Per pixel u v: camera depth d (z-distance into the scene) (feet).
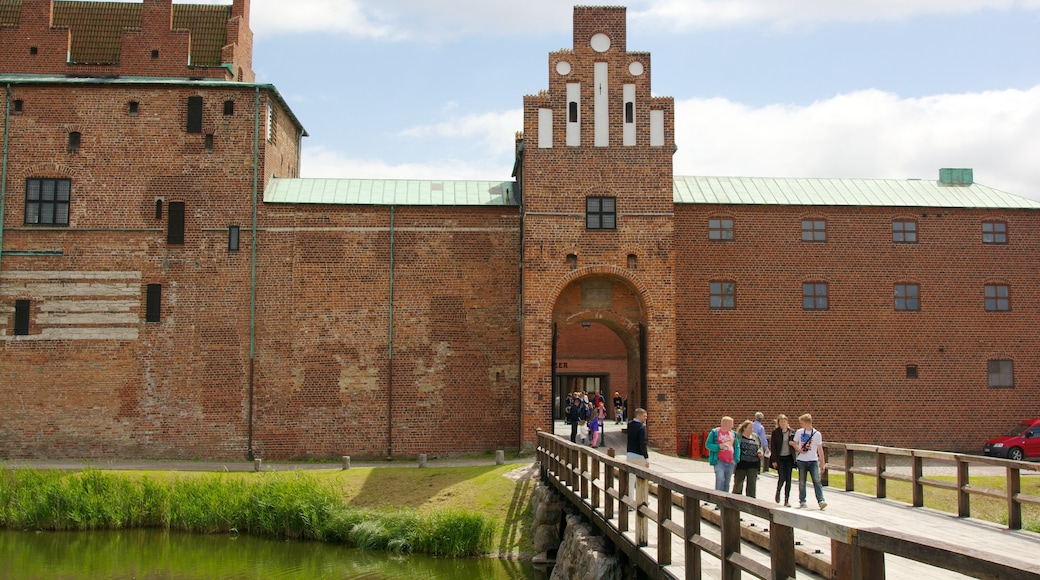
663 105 127.75
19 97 132.77
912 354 134.41
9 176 131.23
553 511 85.46
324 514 99.19
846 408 132.87
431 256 132.46
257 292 130.52
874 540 23.31
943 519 62.80
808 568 42.57
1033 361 135.74
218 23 153.69
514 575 81.51
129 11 151.64
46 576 82.94
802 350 133.08
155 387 128.47
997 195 141.28
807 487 86.12
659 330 123.54
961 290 135.85
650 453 119.75
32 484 105.60
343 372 129.90
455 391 130.52
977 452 133.69
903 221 136.36
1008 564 19.39
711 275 133.28
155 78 142.00
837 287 134.62
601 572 53.52
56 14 150.41
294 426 128.67
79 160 131.85
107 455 127.13
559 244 124.47
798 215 135.13
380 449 128.88
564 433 141.69
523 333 124.36
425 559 88.53
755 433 78.59
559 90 127.34
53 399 127.75
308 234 131.75
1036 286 136.77
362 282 131.44
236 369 129.08
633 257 124.98
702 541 35.83
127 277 130.11
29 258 129.90
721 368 131.95
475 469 112.06
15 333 128.67
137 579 81.76
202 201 131.75
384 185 138.51
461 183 140.77
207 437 128.06
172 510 102.83
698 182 140.56
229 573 83.82
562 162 125.90
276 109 142.92
